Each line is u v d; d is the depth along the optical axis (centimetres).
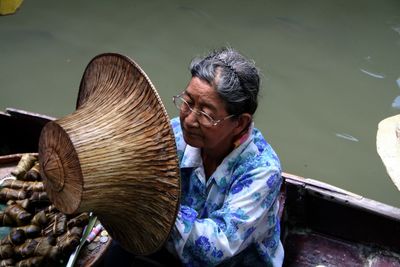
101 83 209
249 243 232
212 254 213
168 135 188
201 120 201
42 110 537
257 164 220
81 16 674
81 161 180
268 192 220
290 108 562
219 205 232
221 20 688
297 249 319
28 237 240
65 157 185
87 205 186
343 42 666
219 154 225
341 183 491
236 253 223
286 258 316
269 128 539
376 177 500
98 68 214
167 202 194
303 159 511
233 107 199
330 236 324
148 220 203
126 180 189
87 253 245
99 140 185
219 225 216
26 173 267
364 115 561
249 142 221
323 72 614
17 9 673
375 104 576
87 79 223
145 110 192
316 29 684
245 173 221
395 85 604
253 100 204
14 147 356
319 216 318
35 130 345
